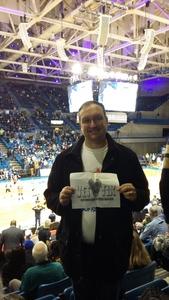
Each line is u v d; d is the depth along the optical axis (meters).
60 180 2.29
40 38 15.92
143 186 2.22
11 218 14.04
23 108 32.12
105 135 2.22
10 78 30.03
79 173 2.16
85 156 2.22
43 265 3.66
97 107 2.16
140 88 35.66
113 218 2.15
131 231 2.22
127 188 2.08
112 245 2.16
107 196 2.13
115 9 12.09
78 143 2.28
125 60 22.59
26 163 24.52
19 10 12.19
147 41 12.25
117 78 18.48
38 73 26.95
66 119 33.16
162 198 2.29
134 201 2.12
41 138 28.78
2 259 5.58
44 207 13.65
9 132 28.27
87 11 11.74
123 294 2.78
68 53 21.30
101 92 18.16
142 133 34.59
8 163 24.55
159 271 4.23
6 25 15.20
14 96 33.31
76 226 2.17
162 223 5.29
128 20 15.27
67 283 3.49
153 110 36.09
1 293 1.24
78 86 19.41
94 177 2.14
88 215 2.15
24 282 3.61
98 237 2.15
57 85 34.12
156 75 24.91
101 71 17.02
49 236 6.71
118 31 15.77
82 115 2.16
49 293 3.34
